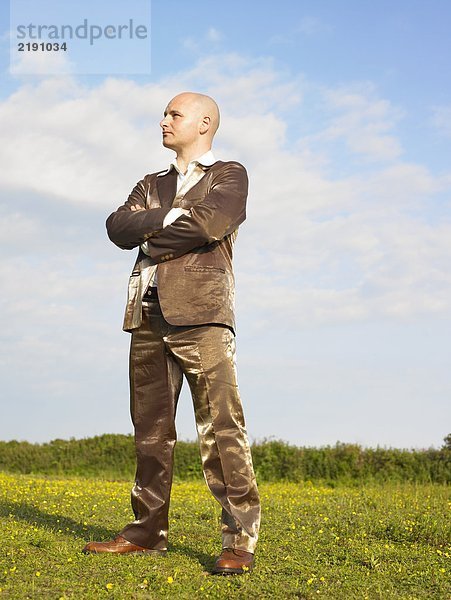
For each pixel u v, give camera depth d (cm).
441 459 1486
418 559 558
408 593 470
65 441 1841
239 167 512
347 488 1331
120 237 502
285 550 576
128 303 510
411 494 1016
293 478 1541
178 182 515
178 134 512
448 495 1034
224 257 500
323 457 1572
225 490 480
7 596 418
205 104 517
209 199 489
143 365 508
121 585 445
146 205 521
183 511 757
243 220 505
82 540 566
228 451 482
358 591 468
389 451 1552
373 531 657
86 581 452
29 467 1719
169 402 508
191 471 1591
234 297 503
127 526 518
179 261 491
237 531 479
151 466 511
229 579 465
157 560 501
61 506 748
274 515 745
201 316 486
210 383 485
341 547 591
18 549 519
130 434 1825
